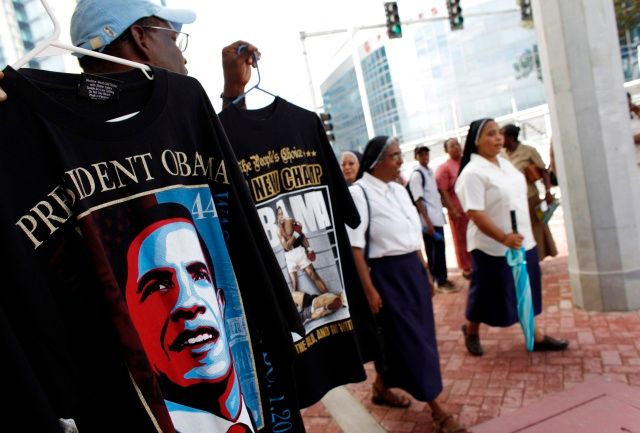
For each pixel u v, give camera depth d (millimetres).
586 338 3645
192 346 1197
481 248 3486
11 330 803
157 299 1164
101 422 997
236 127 1731
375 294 2670
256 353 1354
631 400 2668
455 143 6047
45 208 1004
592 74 3945
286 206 1844
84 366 1006
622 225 3982
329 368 1954
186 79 1318
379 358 2133
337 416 3205
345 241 2066
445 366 3648
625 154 3949
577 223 4191
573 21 3938
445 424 2672
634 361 3137
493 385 3191
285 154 1859
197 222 1286
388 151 2807
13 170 975
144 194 1161
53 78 1076
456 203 6039
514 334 4027
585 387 2914
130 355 1002
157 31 1428
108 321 1044
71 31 1365
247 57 1849
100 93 1139
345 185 2049
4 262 875
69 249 1031
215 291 1294
